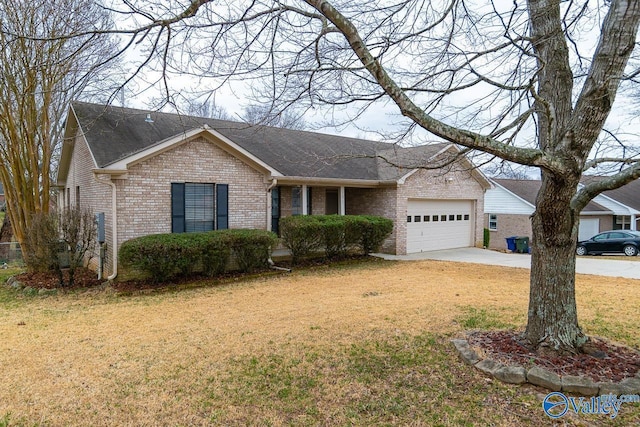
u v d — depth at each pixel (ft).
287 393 12.92
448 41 15.81
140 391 13.10
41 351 16.62
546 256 14.92
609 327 18.72
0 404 12.28
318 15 13.58
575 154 12.60
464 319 20.16
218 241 31.48
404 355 15.69
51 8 27.76
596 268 38.40
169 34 13.57
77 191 42.19
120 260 28.37
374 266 39.65
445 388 13.06
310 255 41.98
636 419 11.04
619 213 75.56
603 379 12.69
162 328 19.75
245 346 16.94
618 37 11.80
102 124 35.06
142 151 30.17
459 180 54.80
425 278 32.73
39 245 30.09
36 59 26.08
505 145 12.35
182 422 11.35
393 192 47.62
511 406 11.87
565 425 10.85
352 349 16.40
